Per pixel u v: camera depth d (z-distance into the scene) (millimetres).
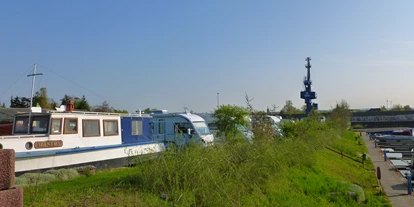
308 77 66688
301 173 16469
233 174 10523
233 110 22906
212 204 8820
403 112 93000
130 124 20000
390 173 25969
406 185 21141
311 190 14750
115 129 18562
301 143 19156
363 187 20156
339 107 64938
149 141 20219
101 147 16672
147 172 9711
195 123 22812
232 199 9391
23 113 16234
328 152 27812
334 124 46031
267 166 12992
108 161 16922
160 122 23594
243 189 10562
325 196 14969
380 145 47562
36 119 15766
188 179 9258
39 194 8422
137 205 7918
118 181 10047
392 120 90375
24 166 13828
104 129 17812
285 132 23812
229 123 22453
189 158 9781
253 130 18219
